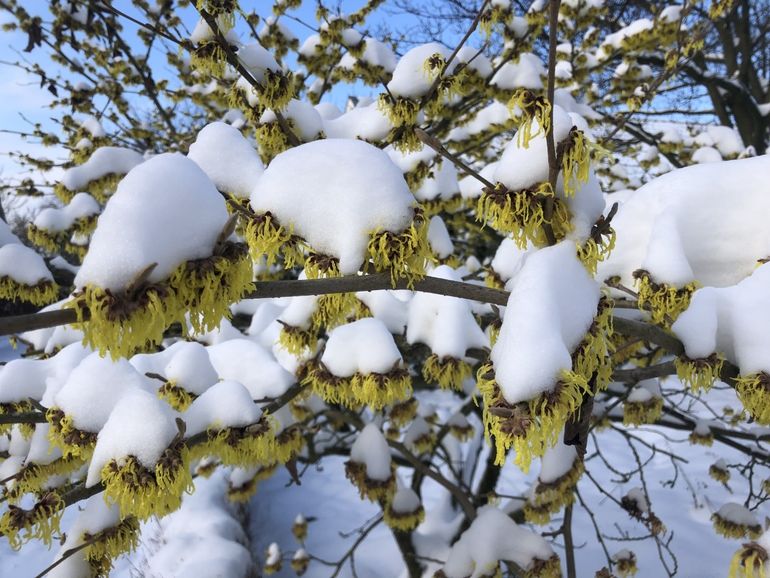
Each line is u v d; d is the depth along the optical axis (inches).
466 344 97.0
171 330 133.9
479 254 279.3
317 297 86.7
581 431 52.8
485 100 154.5
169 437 59.4
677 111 341.7
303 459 193.9
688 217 77.1
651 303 70.7
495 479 202.7
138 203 40.9
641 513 164.6
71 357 95.2
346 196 50.3
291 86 97.1
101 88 209.6
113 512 73.5
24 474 83.4
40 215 142.6
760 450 173.9
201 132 76.7
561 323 45.0
